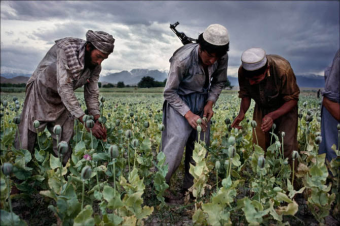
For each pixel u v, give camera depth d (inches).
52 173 102.2
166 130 137.0
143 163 122.7
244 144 160.1
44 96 136.3
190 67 127.0
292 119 138.3
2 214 76.2
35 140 141.3
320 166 107.6
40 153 119.2
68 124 147.8
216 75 138.5
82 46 128.2
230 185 87.4
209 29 114.7
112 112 283.0
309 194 117.4
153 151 230.8
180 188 155.7
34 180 113.2
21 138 137.6
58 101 140.1
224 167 125.7
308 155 125.2
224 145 135.0
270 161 121.2
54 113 139.9
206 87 136.6
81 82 137.6
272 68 129.8
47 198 117.8
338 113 123.7
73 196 88.5
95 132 131.0
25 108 138.9
